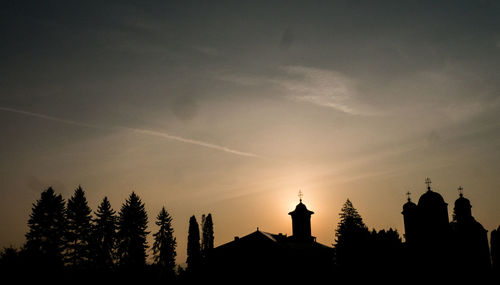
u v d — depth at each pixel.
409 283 69.94
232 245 60.44
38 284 57.47
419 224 72.19
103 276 65.88
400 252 75.62
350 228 77.81
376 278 72.00
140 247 70.06
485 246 69.50
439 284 67.38
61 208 63.78
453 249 69.06
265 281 56.28
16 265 56.44
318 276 63.22
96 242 67.38
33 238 60.72
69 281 61.41
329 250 69.00
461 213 73.88
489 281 67.50
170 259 76.00
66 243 63.91
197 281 60.50
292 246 64.06
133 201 71.88
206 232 90.19
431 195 72.25
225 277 58.03
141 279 68.31
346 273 73.25
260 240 59.50
